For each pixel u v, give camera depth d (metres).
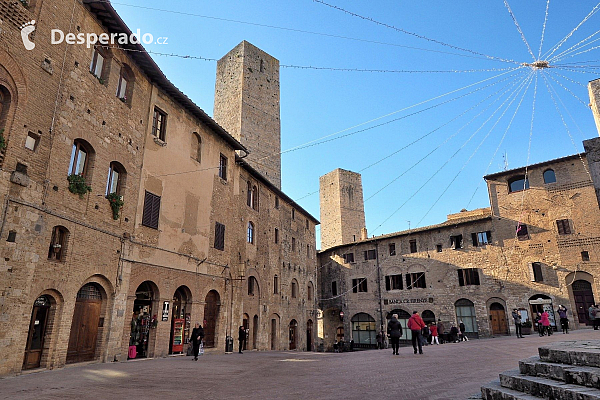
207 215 26.53
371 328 47.34
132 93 20.69
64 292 15.38
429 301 42.50
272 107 50.41
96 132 17.83
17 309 13.35
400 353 20.80
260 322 33.47
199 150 26.59
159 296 21.03
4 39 13.58
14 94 13.88
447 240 42.72
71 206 16.09
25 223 13.89
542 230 36.47
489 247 39.44
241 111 46.41
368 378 11.99
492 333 37.84
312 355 24.77
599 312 27.91
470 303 39.94
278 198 40.28
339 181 71.75
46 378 12.54
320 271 56.19
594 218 34.12
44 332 14.91
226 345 26.81
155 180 21.78
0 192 13.09
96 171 17.62
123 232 19.08
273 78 51.72
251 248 33.06
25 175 14.00
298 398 9.11
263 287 34.66
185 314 23.61
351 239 70.50
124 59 20.17
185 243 23.78
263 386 11.20
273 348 36.00
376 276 47.75
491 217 39.53
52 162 15.29
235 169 31.34
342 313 49.69
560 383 6.61
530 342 21.56
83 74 17.27
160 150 22.47
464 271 40.72
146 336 20.50
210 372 14.67
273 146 49.22
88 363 16.53
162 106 23.06
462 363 14.57
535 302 35.66
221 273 27.53
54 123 15.52
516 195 38.53
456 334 33.53
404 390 9.55
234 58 49.50
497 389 7.62
